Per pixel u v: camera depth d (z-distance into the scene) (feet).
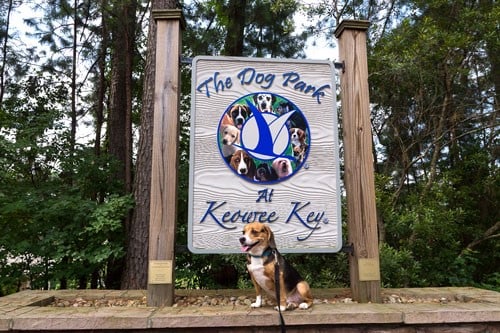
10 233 19.10
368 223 11.31
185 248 11.02
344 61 12.26
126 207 18.20
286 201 11.44
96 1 23.80
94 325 8.39
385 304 10.16
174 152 11.19
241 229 11.17
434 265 20.07
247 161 11.55
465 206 23.48
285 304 9.13
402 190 23.54
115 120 25.26
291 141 11.78
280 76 12.13
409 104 24.79
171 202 10.93
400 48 20.83
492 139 25.85
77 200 18.58
